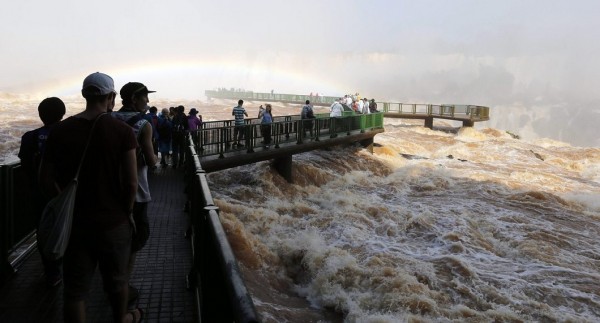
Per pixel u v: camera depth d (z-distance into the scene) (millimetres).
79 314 2896
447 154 30484
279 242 12094
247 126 15570
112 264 2938
